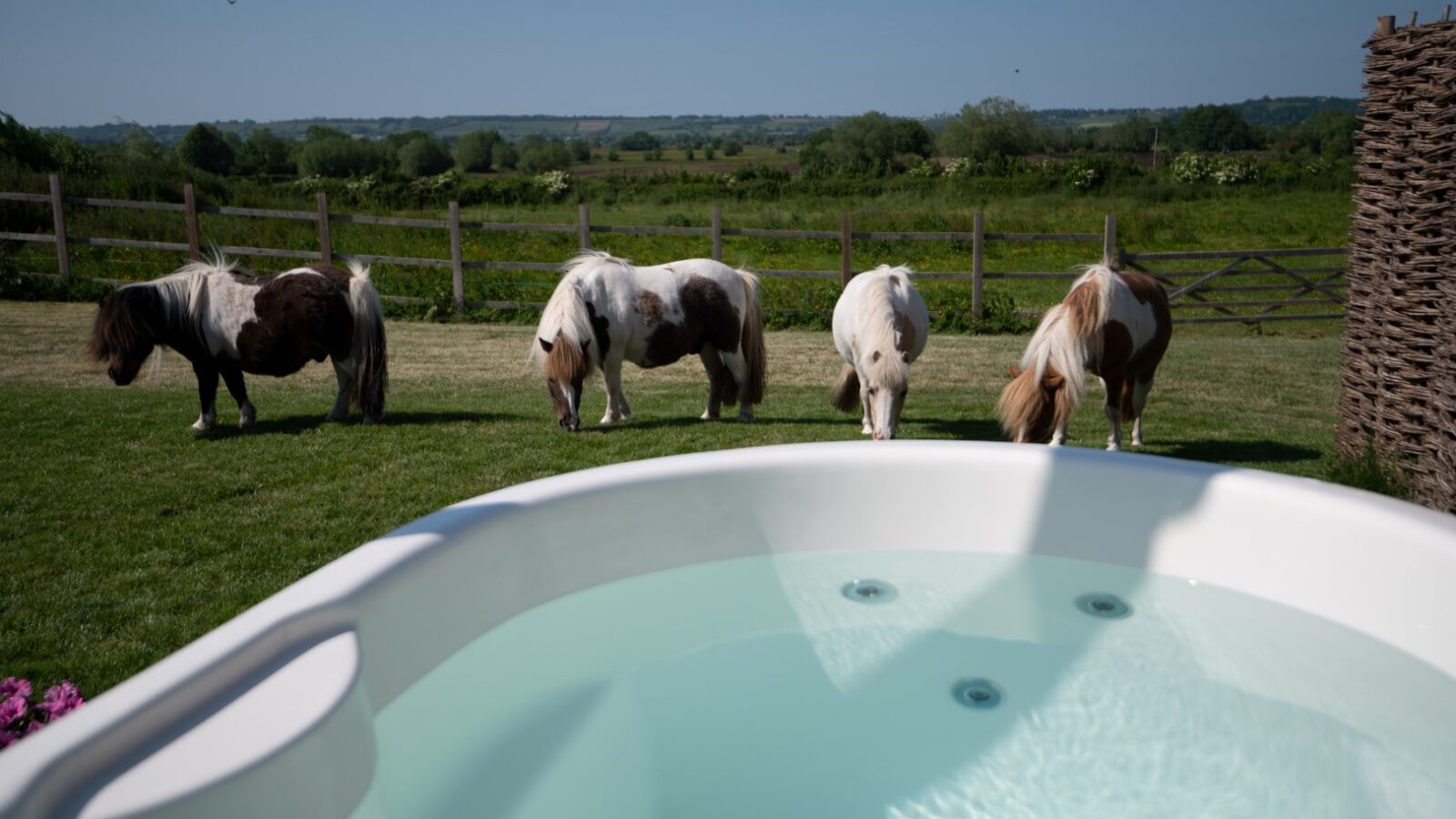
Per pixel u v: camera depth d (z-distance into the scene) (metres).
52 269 13.45
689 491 3.19
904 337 6.26
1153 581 3.10
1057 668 2.81
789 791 2.25
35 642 3.32
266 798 1.54
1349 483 4.29
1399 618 2.56
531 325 12.22
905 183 29.69
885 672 2.81
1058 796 2.25
